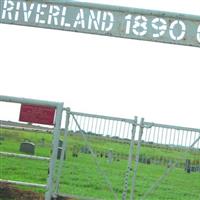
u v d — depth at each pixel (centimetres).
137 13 1166
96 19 1184
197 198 1694
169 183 2036
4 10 1218
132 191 1133
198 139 1127
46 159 1128
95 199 1166
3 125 1259
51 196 1152
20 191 1291
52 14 1200
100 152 1205
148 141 1139
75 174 1991
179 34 1159
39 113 1121
